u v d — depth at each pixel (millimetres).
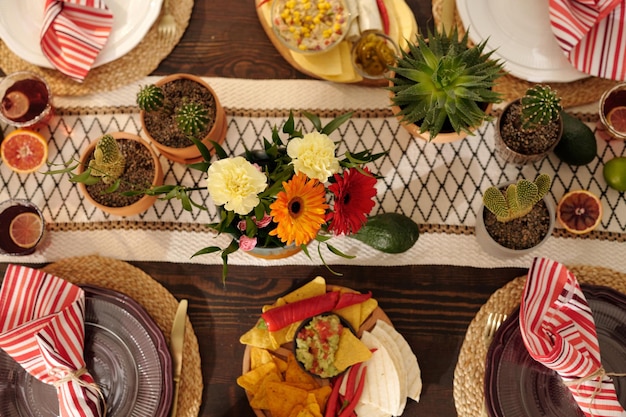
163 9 1306
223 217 927
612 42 1203
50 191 1272
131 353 1150
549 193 1260
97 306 1163
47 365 1085
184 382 1189
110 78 1291
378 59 1247
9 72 1297
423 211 1263
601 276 1208
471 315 1226
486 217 1168
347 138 1287
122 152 1205
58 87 1287
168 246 1256
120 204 1191
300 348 1128
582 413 1120
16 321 1145
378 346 1152
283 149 1034
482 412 1164
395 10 1272
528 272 1157
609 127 1201
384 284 1242
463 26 1264
